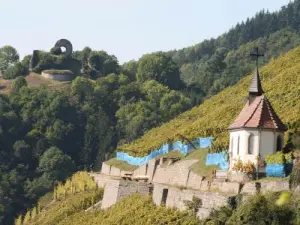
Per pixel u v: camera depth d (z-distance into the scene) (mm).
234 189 185125
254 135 189875
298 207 158250
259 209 161500
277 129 189500
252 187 178000
